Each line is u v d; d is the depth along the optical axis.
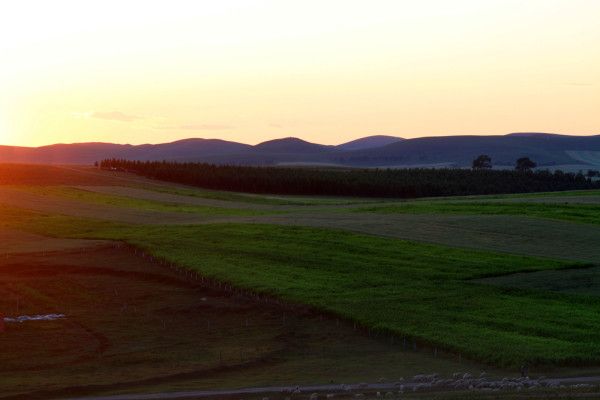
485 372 59.56
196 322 80.38
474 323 72.19
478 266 97.31
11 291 92.56
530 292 83.25
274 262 101.69
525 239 115.75
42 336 74.88
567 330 68.44
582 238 115.94
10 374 62.50
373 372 60.78
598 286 86.31
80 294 91.69
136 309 85.62
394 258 103.25
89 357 67.81
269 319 79.81
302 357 66.88
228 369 63.34
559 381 54.47
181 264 101.88
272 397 52.25
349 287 87.88
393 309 77.75
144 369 63.81
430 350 66.62
